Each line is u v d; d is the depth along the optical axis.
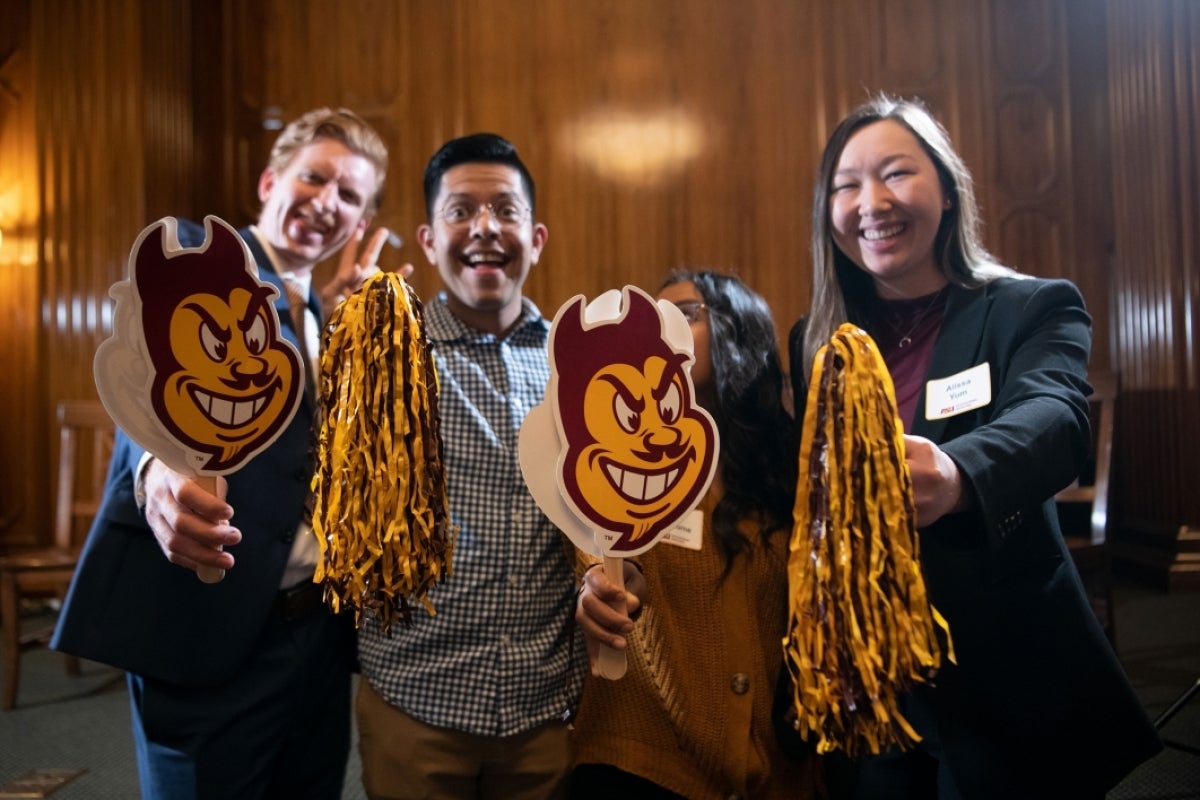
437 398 0.89
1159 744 1.03
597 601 0.92
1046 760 1.03
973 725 1.04
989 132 4.38
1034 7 4.38
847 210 1.12
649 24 4.55
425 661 1.20
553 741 1.22
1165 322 3.89
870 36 4.44
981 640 1.01
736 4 4.50
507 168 1.32
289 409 0.91
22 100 4.43
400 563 0.83
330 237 1.64
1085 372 1.00
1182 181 3.83
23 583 2.91
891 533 0.75
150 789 1.26
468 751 1.19
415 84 4.64
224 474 0.89
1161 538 3.87
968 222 1.13
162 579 1.24
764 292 4.45
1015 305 1.05
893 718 0.73
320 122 1.64
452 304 1.37
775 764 1.11
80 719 2.76
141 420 0.83
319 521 0.85
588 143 4.57
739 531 1.13
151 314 0.84
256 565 1.26
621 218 4.54
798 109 4.46
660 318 0.93
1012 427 0.87
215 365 0.87
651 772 1.09
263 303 0.90
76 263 4.36
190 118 4.68
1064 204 4.36
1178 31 3.85
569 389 0.90
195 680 1.24
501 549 1.22
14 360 4.39
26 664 3.41
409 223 4.61
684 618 1.12
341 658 1.41
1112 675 1.02
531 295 4.58
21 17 4.42
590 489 0.90
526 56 4.60
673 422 0.93
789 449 1.21
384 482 0.83
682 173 4.52
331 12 4.70
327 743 1.40
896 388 1.17
